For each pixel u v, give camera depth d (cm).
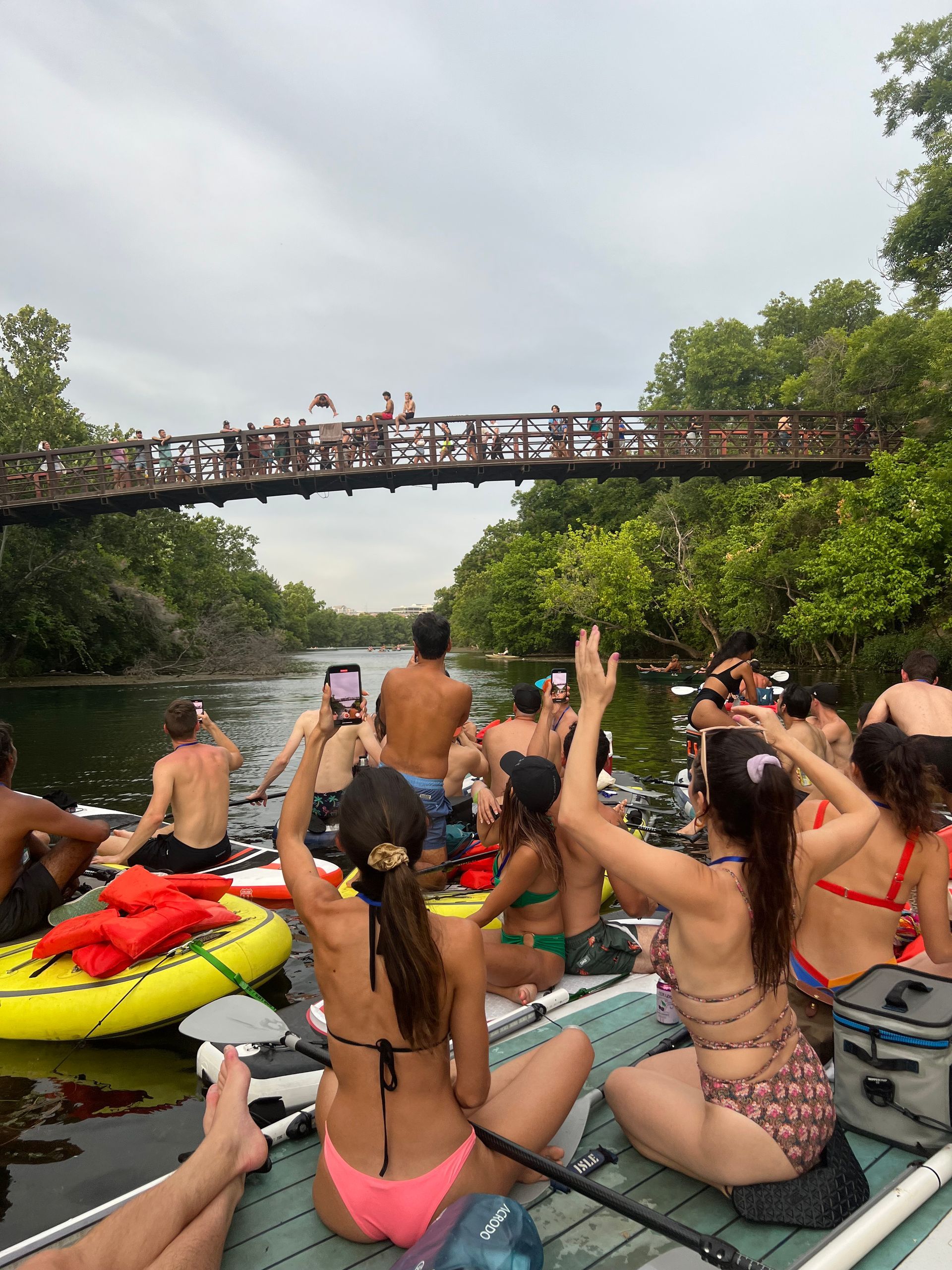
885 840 261
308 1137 240
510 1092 206
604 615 3222
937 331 2025
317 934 177
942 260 2225
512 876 320
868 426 2200
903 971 244
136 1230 172
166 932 365
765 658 2827
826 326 3791
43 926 405
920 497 1748
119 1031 346
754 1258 181
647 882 172
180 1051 341
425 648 457
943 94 2172
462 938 173
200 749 512
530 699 498
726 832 180
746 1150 182
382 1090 171
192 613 4375
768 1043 181
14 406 2838
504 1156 186
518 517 5781
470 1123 185
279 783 918
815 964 281
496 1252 147
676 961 184
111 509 2058
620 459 2000
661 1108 207
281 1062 271
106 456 2917
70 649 3359
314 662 6175
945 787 340
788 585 2372
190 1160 190
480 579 6325
